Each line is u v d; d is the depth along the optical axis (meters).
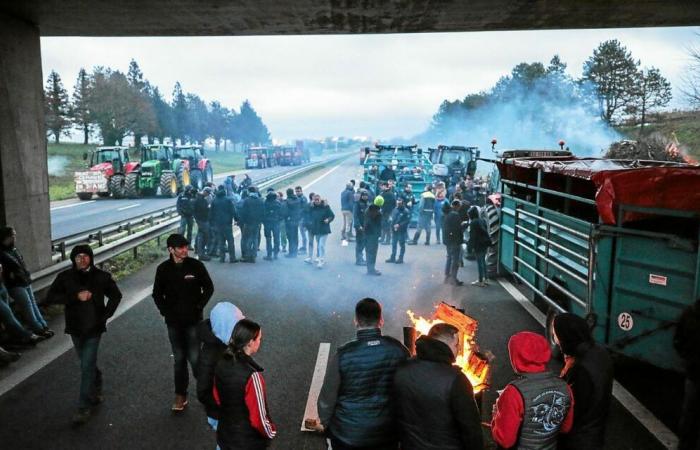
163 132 80.94
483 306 10.16
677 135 29.97
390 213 16.67
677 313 5.83
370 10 9.90
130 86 67.06
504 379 6.95
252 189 13.97
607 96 44.47
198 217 14.14
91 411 6.14
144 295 10.78
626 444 5.46
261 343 8.13
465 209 14.29
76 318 5.84
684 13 10.34
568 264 7.49
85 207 25.70
